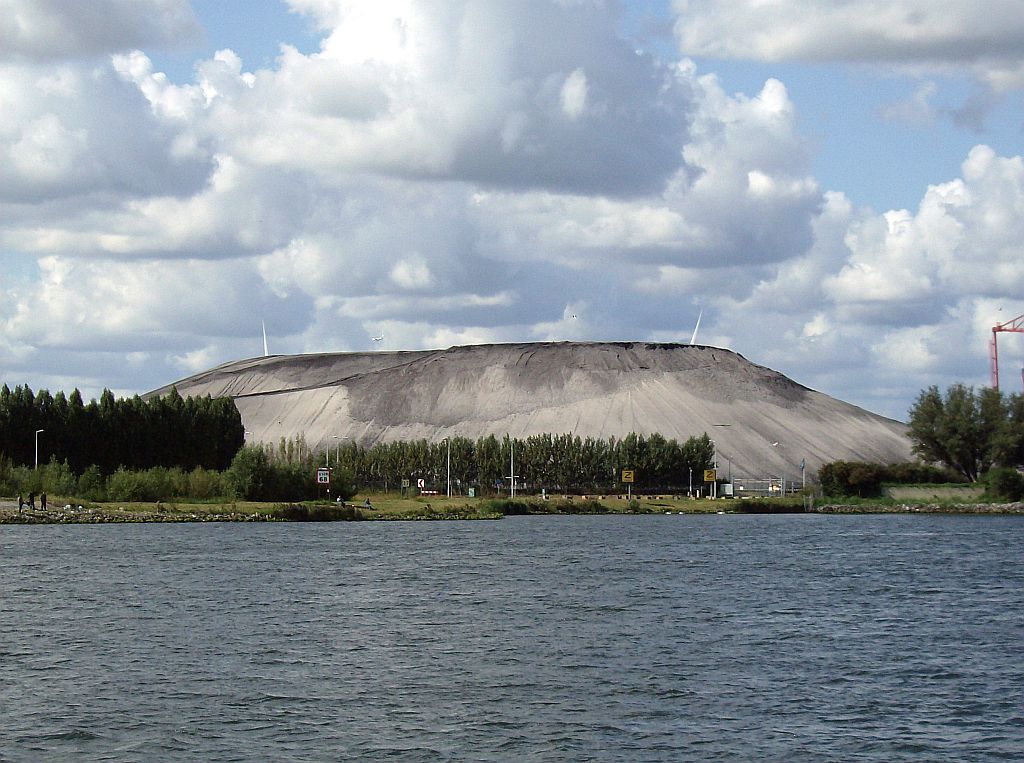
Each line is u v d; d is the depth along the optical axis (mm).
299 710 52781
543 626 76562
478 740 48125
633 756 46000
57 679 58875
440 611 83375
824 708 53500
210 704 53812
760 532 180000
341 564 117188
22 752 46312
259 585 98062
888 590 97625
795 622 78688
